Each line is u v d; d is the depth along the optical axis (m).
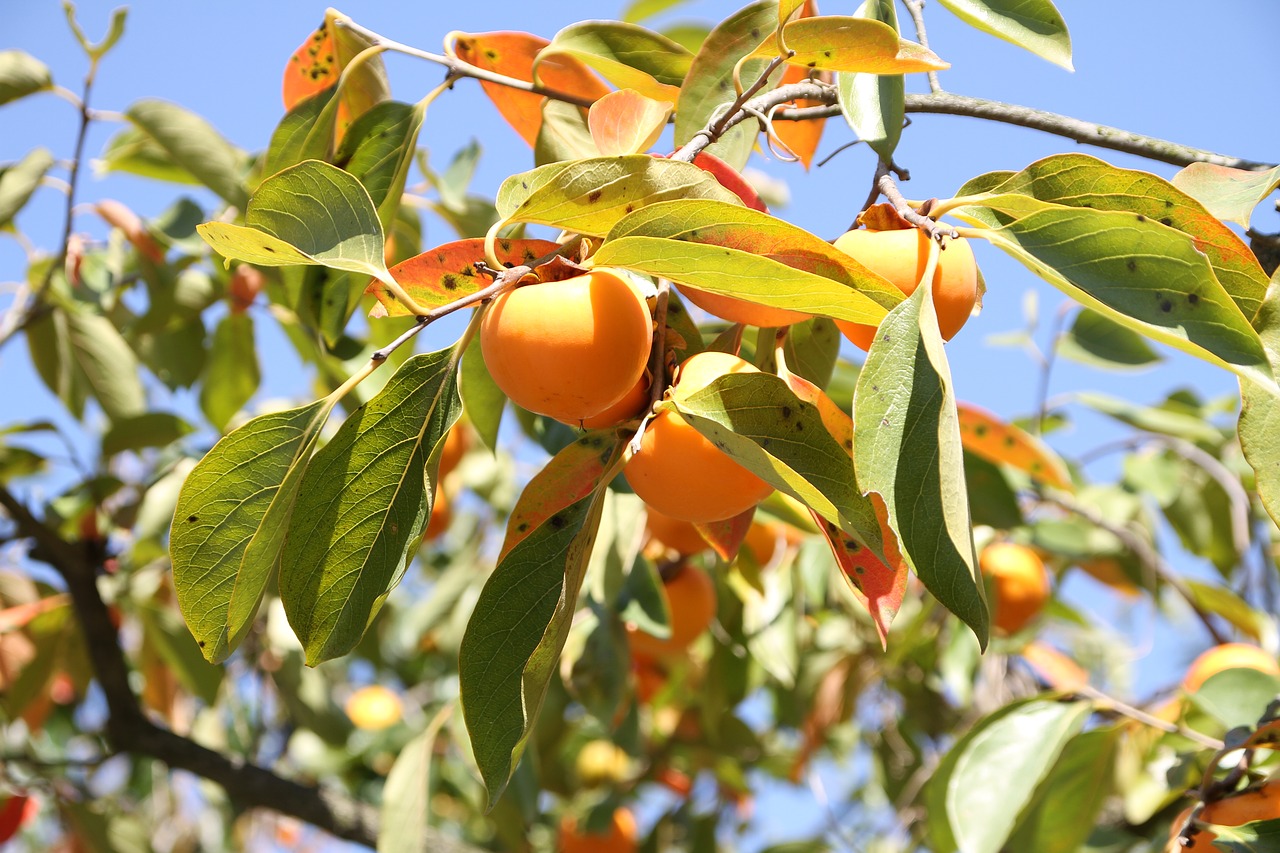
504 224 0.57
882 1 0.70
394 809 1.00
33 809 1.45
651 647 1.07
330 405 0.59
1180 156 0.68
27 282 1.24
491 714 0.58
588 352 0.55
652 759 1.53
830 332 0.69
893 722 1.53
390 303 0.62
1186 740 0.93
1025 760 0.85
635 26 0.75
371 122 0.76
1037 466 0.97
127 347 1.21
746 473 0.57
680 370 0.59
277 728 1.72
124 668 1.23
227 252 0.58
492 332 0.56
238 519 0.59
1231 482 1.30
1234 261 0.61
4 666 1.33
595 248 0.59
